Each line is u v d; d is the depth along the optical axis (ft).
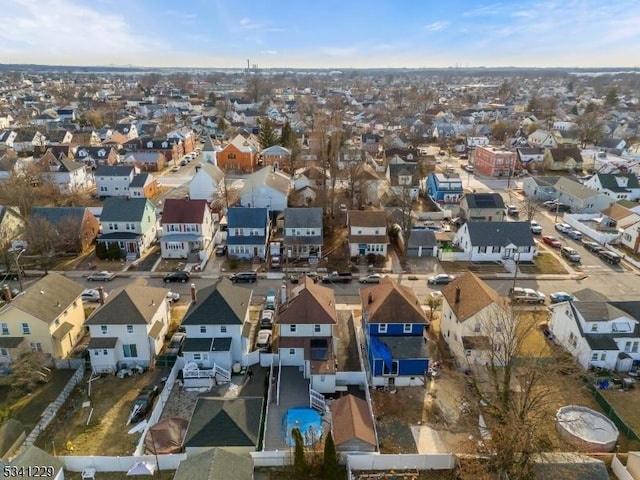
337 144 362.33
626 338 145.18
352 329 161.99
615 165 376.27
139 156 391.24
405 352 137.80
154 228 248.73
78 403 130.52
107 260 221.46
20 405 130.52
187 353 141.49
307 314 145.28
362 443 109.60
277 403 129.90
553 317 163.32
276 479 105.81
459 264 220.23
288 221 224.12
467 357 142.20
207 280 203.41
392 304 147.74
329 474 104.01
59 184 317.01
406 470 108.58
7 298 168.76
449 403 130.41
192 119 635.25
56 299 155.84
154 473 107.34
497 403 114.62
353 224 223.10
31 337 146.41
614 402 130.31
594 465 101.24
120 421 123.75
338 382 137.49
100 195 316.19
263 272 211.20
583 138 476.95
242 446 110.11
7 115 621.31
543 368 120.78
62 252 228.43
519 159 404.57
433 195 311.88
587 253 233.14
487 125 586.45
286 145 422.82
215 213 271.28
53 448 114.21
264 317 168.04
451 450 114.32
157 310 154.10
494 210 264.52
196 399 132.46
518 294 187.62
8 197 253.85
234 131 536.83
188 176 375.45
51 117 618.44
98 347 140.67
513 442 98.02
